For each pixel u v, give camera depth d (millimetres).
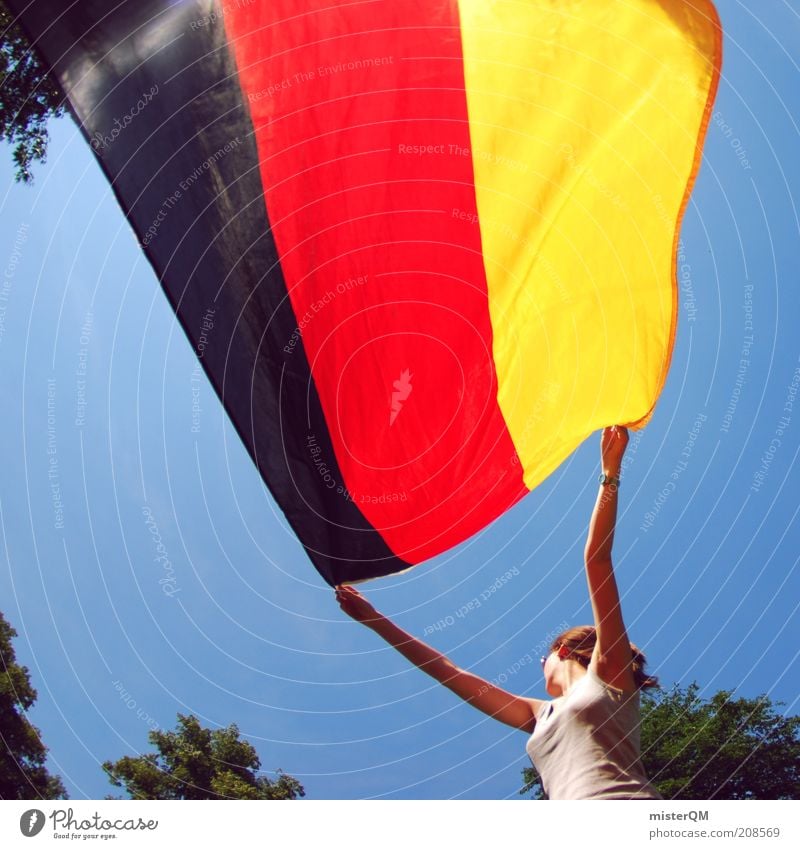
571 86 6566
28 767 7285
